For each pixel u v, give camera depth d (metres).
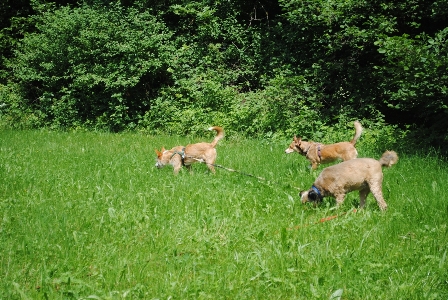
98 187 8.30
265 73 18.08
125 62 18.66
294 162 11.30
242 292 4.91
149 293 4.92
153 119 18.25
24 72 20.30
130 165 10.88
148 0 20.14
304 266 5.45
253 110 16.39
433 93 12.52
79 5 21.89
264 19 20.69
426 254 5.78
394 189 8.48
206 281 5.09
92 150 13.17
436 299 4.73
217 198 7.87
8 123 19.77
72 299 4.75
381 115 15.85
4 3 23.41
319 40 17.16
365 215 7.00
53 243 6.07
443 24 16.12
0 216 7.07
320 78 17.12
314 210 7.55
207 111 17.45
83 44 19.09
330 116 16.45
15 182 8.81
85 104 19.64
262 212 7.44
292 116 16.08
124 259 5.55
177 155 10.51
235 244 6.11
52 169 10.38
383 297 4.80
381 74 15.05
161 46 18.64
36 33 21.47
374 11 16.03
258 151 13.05
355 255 5.67
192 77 18.81
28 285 5.08
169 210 7.33
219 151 13.09
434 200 7.61
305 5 16.70
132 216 6.98
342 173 7.45
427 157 11.22
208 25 19.08
